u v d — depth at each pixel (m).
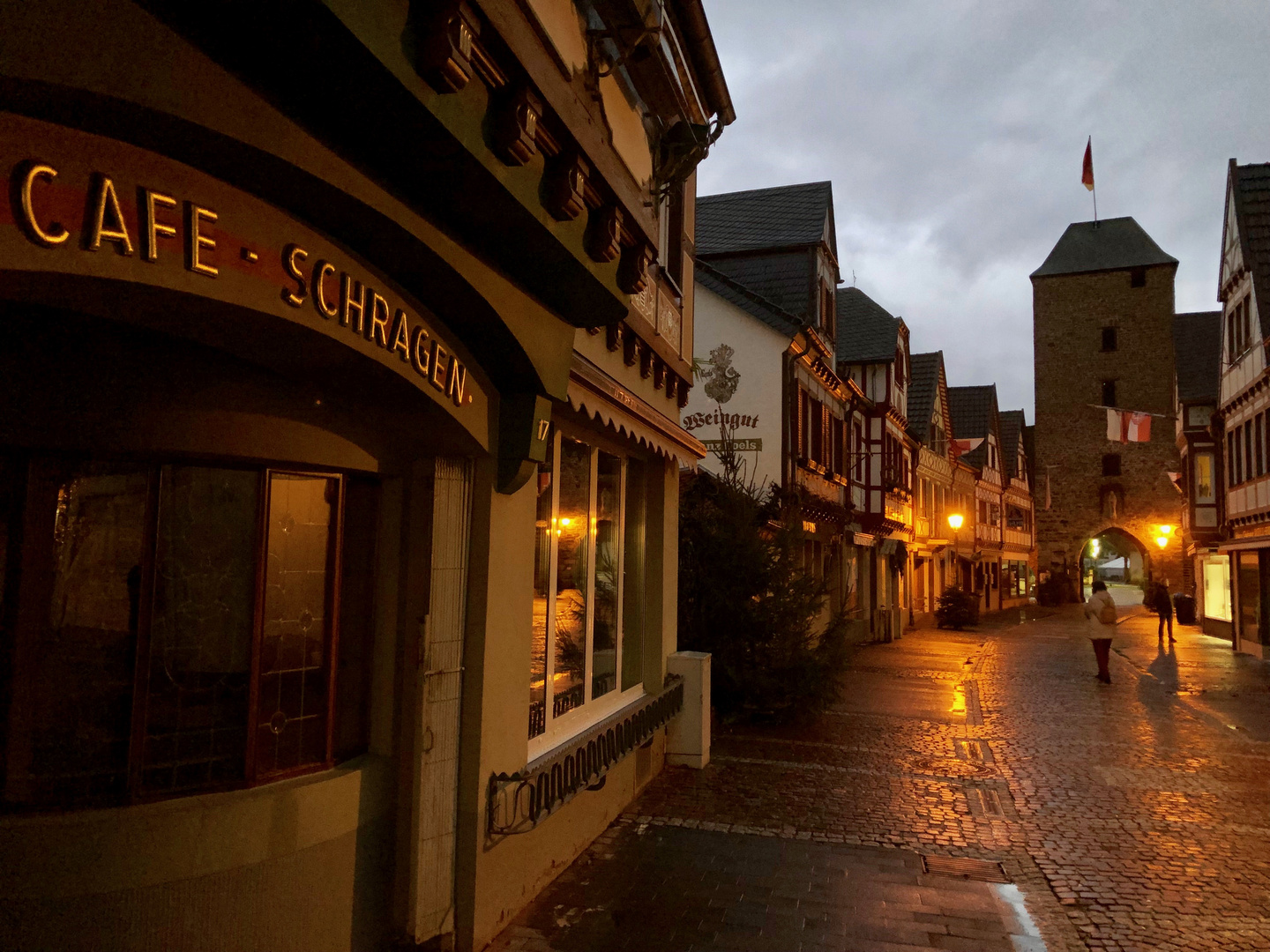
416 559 4.18
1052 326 47.25
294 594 3.72
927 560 30.97
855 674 15.52
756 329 16.64
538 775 4.71
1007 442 47.59
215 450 3.31
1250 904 5.19
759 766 8.32
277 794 3.46
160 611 3.27
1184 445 26.75
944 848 6.11
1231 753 9.41
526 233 3.66
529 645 4.82
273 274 2.85
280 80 2.58
